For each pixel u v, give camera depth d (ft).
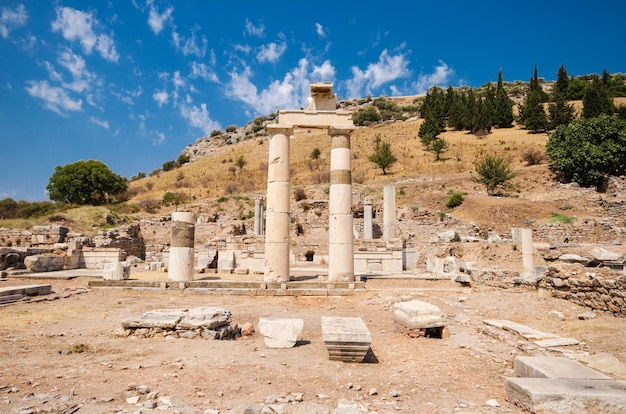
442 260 71.10
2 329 29.94
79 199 177.58
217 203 160.04
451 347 26.63
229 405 15.97
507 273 51.13
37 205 147.54
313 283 49.60
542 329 30.09
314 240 106.01
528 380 16.51
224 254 79.51
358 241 87.66
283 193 51.72
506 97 268.21
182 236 52.42
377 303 43.21
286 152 52.65
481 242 97.09
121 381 18.75
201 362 22.00
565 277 38.65
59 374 19.70
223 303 43.57
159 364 21.54
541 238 114.83
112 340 26.94
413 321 29.37
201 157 335.67
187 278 52.16
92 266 81.10
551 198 136.67
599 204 127.65
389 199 91.81
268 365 21.75
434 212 126.93
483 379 20.16
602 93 217.15
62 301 42.96
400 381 19.70
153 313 29.99
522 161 183.52
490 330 29.63
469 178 163.32
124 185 196.24
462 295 45.19
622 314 30.96
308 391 17.93
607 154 140.36
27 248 72.49
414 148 240.32
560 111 232.53
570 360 19.47
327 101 53.72
